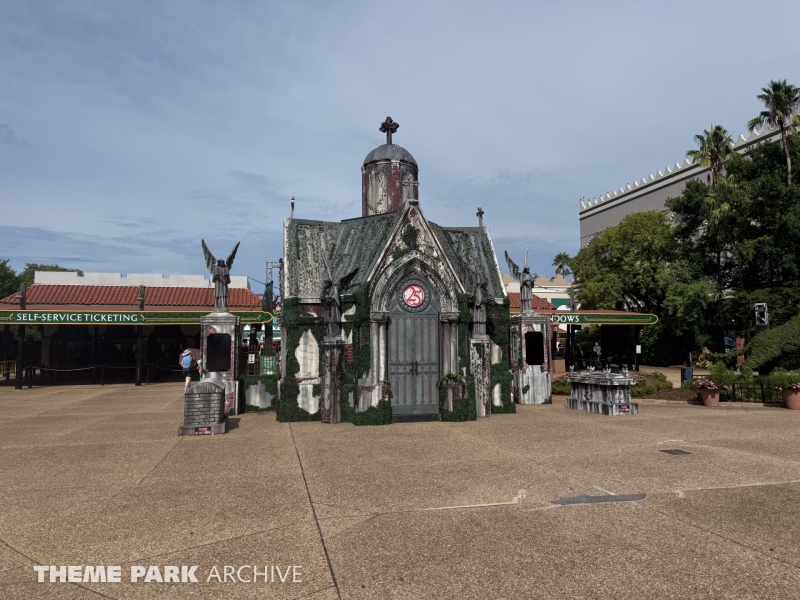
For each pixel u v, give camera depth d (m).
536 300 42.66
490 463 10.30
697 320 39.47
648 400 21.33
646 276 44.06
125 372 37.81
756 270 36.94
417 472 9.65
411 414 16.66
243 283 40.22
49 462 10.70
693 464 10.07
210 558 5.91
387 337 16.33
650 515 7.18
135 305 35.53
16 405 21.03
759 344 21.70
